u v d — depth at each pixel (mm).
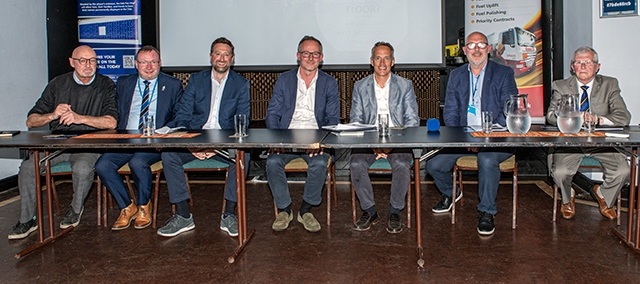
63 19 4566
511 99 2375
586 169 2949
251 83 5090
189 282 2150
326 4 4672
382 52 3023
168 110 3180
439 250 2498
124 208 2918
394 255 2439
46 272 2279
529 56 4473
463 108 3111
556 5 4328
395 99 3107
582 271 2201
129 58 4676
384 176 4402
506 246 2539
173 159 2787
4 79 3984
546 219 3008
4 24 3975
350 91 5102
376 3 4652
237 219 2566
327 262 2363
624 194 3449
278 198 2883
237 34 4754
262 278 2186
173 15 4785
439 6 4602
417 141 2180
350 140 2262
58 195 3885
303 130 2764
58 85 3115
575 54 2982
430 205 3395
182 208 2850
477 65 3057
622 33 3561
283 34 4723
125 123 3182
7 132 2658
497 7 4512
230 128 3104
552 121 3062
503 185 3973
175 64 4824
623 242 2539
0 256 2486
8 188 4055
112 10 4637
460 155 2961
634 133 2334
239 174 2508
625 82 3596
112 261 2406
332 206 3426
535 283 2086
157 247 2602
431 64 4656
